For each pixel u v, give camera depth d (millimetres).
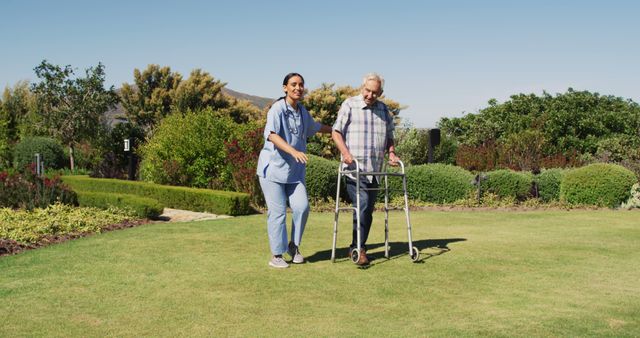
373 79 5555
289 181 5473
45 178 10359
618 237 7195
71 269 5352
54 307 4207
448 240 6930
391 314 4059
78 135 21938
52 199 9961
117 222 8695
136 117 29219
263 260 5715
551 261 5742
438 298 4449
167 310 4137
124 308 4184
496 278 5059
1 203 9812
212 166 13086
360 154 5684
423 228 7992
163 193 11445
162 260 5715
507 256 5957
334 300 4387
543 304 4293
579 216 9453
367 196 5684
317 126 5812
